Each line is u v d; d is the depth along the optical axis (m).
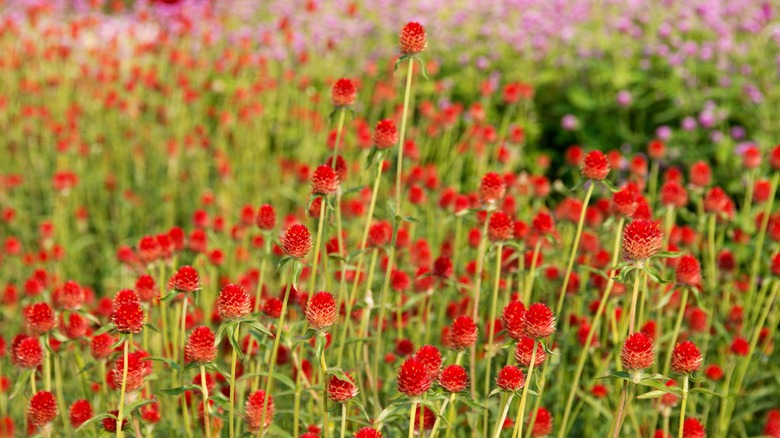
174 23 9.91
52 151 8.20
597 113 8.52
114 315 2.67
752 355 4.15
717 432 3.97
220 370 2.75
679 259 3.66
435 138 7.83
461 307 4.27
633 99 8.24
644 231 2.79
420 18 10.34
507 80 8.98
